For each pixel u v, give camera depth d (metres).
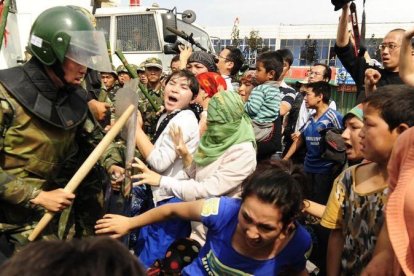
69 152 1.94
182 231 2.14
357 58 2.72
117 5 8.20
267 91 3.31
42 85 1.69
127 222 1.74
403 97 1.39
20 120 1.67
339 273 1.68
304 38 26.55
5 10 1.98
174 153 2.24
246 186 1.41
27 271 0.62
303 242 1.54
